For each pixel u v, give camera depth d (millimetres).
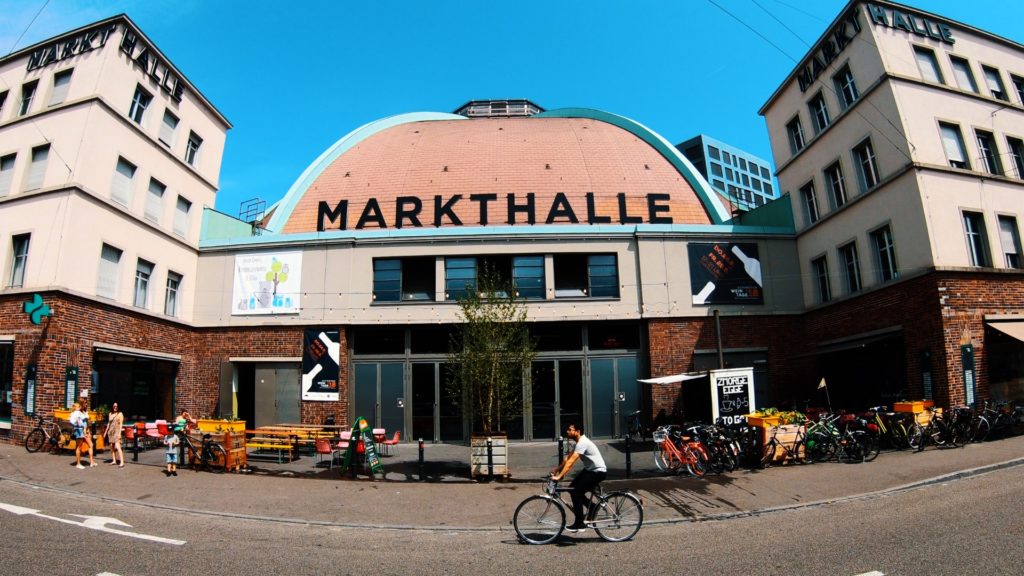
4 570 6375
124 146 19500
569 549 7766
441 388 20797
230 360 21172
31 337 16375
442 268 21359
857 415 16016
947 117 18094
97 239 18031
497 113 47812
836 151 20391
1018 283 16844
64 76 19484
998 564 6172
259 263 21766
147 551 7398
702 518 9492
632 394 20953
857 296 18922
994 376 15828
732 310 21203
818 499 10328
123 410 18625
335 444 17031
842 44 19953
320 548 7902
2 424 16422
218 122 25375
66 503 10094
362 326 20984
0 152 19000
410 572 6805
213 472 13773
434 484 12875
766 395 20766
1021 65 20422
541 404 20719
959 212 17031
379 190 26406
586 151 28641
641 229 21562
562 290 21609
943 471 11547
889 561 6523
